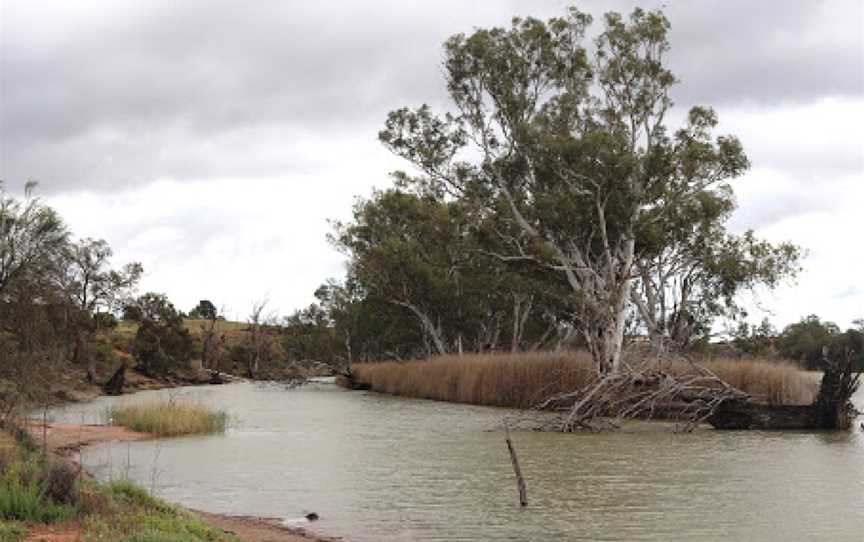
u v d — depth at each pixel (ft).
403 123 170.60
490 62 162.91
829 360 115.85
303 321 347.97
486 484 71.05
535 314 235.81
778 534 52.34
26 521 39.68
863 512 58.95
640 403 120.57
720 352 172.14
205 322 401.49
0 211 173.37
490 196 167.32
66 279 223.92
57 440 91.45
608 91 161.07
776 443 99.81
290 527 53.78
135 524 40.63
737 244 164.45
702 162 152.35
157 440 100.42
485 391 168.66
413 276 230.89
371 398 198.08
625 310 152.87
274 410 158.81
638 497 64.75
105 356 255.50
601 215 146.61
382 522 55.77
